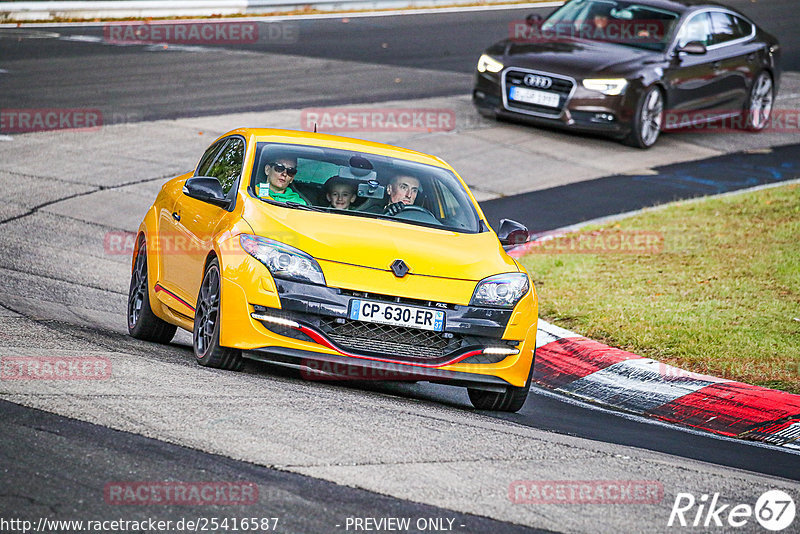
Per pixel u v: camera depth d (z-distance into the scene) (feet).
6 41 281.54
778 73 238.89
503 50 219.20
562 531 56.75
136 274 104.42
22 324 93.97
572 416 90.43
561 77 208.13
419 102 237.04
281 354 80.94
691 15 222.28
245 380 80.89
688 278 133.39
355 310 81.00
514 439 74.38
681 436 87.04
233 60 275.39
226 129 204.85
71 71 249.34
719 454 81.97
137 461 59.88
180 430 65.72
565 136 218.18
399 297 81.92
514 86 213.25
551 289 129.90
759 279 132.46
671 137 225.76
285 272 81.25
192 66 264.31
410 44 313.94
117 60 266.57
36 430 63.05
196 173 106.22
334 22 347.56
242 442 64.75
